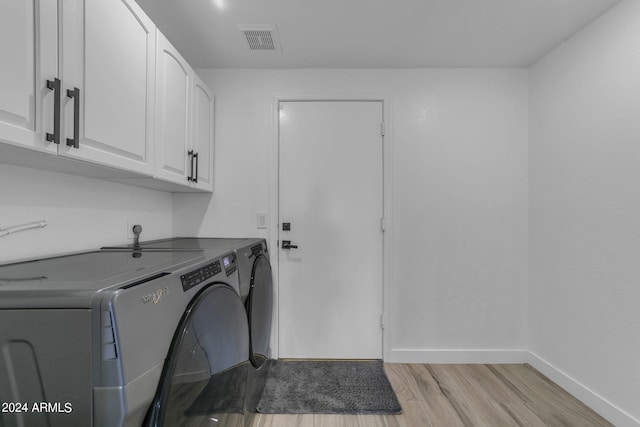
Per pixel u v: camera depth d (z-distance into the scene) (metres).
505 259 2.12
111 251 1.27
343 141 2.12
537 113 2.03
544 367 1.93
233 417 1.09
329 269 2.13
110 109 1.02
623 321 1.43
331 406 1.59
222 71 2.13
